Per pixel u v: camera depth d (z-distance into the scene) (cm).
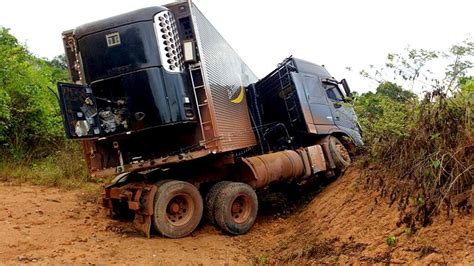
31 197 911
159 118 690
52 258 562
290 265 579
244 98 979
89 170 784
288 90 1020
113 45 698
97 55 703
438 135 524
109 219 803
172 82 702
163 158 731
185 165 809
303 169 943
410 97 629
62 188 1043
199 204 754
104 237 686
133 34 696
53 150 1339
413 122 580
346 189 745
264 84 1054
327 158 1009
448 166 503
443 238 446
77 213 826
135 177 827
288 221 838
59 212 815
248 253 677
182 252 648
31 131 1337
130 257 603
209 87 747
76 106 678
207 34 802
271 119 1050
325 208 744
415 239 472
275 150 1020
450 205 470
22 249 584
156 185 722
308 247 597
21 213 770
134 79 691
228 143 783
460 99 529
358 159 875
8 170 1132
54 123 1363
